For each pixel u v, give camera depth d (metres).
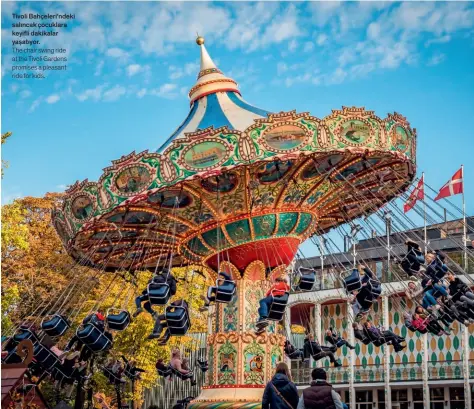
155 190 17.25
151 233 20.67
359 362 44.62
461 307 18.23
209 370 19.66
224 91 20.77
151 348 33.41
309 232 20.55
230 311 19.61
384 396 44.06
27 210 36.69
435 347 42.25
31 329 18.91
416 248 18.97
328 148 17.06
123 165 17.50
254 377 19.05
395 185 21.45
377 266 38.91
